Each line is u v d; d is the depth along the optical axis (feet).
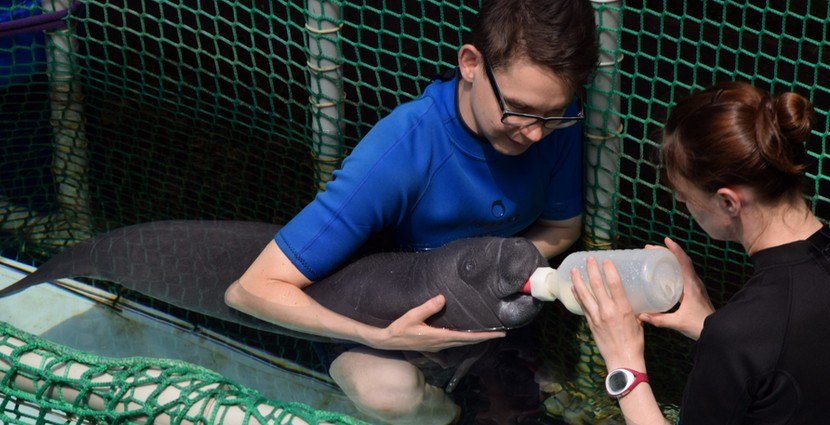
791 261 6.46
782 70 12.19
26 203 11.59
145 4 13.92
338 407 8.85
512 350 9.37
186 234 10.77
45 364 7.83
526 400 8.91
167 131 12.41
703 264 10.77
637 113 11.83
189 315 9.82
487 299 8.54
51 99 12.51
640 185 11.18
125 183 11.79
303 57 13.37
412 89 12.55
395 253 9.46
